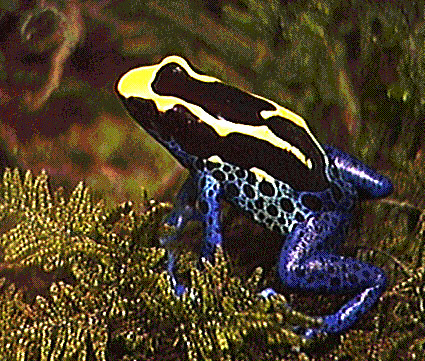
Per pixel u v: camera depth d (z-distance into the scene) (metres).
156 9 0.47
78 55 0.46
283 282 0.41
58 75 0.46
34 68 0.46
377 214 0.44
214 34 0.47
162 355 0.41
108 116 0.46
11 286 0.42
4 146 0.45
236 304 0.41
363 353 0.41
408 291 0.42
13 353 0.41
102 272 0.41
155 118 0.42
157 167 0.45
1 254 0.43
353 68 0.46
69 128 0.45
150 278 0.41
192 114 0.42
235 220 0.44
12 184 0.42
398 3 0.46
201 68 0.47
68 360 0.41
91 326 0.41
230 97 0.42
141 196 0.45
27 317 0.41
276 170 0.42
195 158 0.42
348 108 0.45
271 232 0.43
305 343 0.41
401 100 0.45
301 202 0.42
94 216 0.42
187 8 0.47
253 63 0.47
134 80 0.42
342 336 0.41
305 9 0.47
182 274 0.42
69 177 0.45
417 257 0.43
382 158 0.45
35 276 0.43
